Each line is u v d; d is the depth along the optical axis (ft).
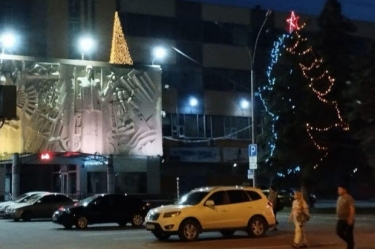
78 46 195.21
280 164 147.64
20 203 131.23
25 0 189.67
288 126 144.77
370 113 121.49
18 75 146.00
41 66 149.07
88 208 103.76
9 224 117.80
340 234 60.29
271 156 148.15
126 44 184.55
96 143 153.69
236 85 223.71
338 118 145.28
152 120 160.35
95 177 192.34
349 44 150.41
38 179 193.88
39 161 167.53
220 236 84.33
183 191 209.46
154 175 202.39
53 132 149.59
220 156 217.77
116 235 88.74
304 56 146.10
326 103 144.87
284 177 152.66
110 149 155.33
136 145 158.10
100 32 199.00
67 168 191.21
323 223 111.14
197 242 76.43
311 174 145.38
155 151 160.25
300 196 69.41
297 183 154.81
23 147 146.30
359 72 122.42
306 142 144.25
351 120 133.69
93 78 154.40
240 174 220.84
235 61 224.33
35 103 147.95
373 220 116.06
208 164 215.51
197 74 216.74
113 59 171.83
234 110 222.48
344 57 147.74
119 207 106.32
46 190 194.90
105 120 154.92
